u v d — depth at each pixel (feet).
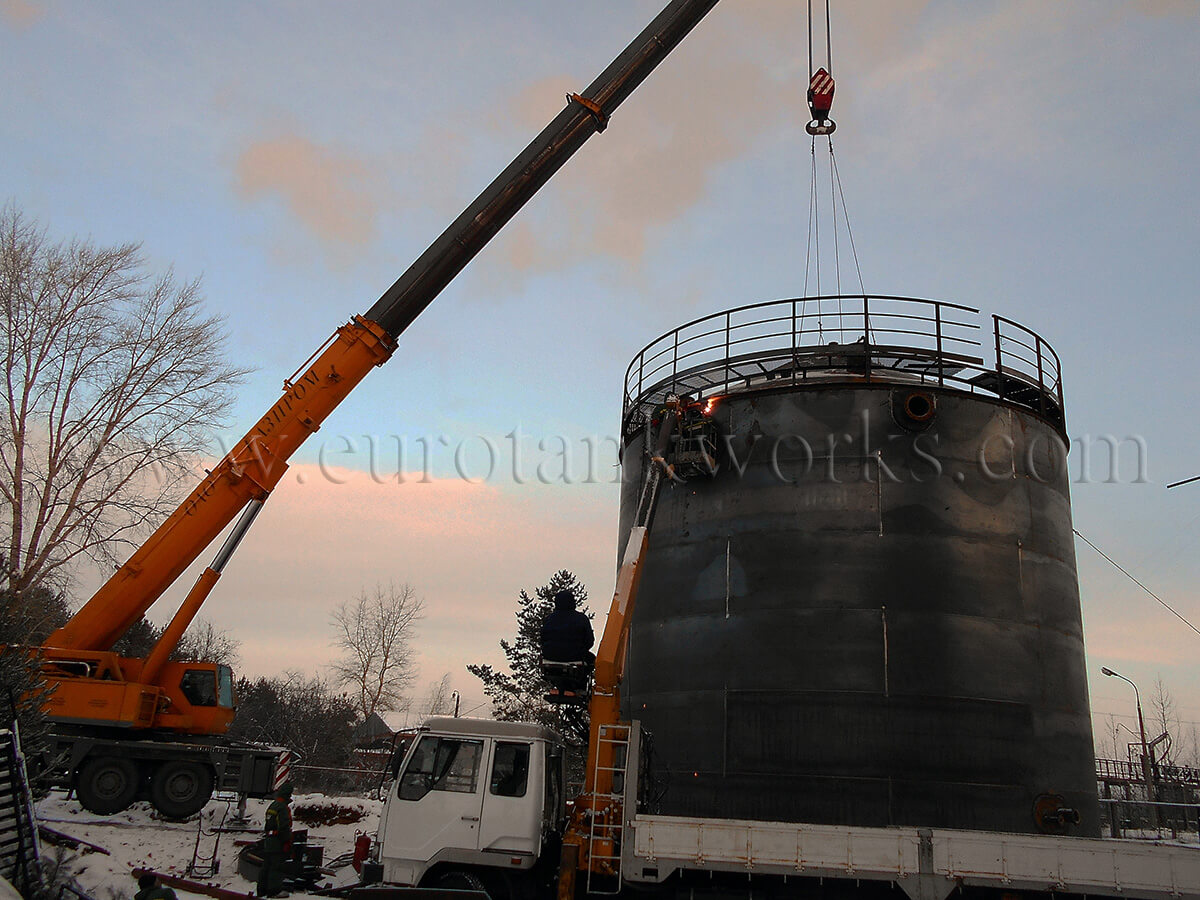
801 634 55.01
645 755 48.16
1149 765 134.10
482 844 43.32
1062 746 54.70
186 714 70.49
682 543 61.41
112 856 56.44
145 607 66.74
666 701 58.80
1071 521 64.23
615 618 47.96
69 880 44.86
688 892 40.86
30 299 108.78
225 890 50.62
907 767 51.62
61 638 65.98
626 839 40.78
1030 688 54.70
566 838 42.32
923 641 53.67
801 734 53.31
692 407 62.08
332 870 59.52
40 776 48.03
